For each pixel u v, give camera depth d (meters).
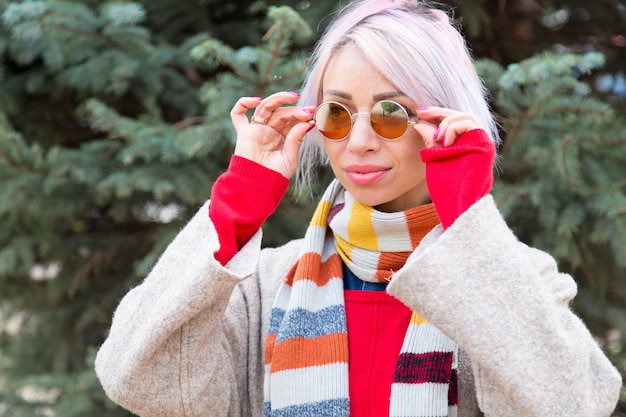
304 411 1.25
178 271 1.24
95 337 3.15
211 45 2.28
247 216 1.28
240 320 1.40
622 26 2.88
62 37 2.54
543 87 2.24
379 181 1.25
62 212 2.77
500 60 3.00
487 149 1.18
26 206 2.69
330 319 1.29
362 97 1.23
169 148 2.46
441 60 1.23
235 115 1.36
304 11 2.62
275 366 1.29
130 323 1.25
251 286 1.44
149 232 3.10
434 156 1.19
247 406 1.38
